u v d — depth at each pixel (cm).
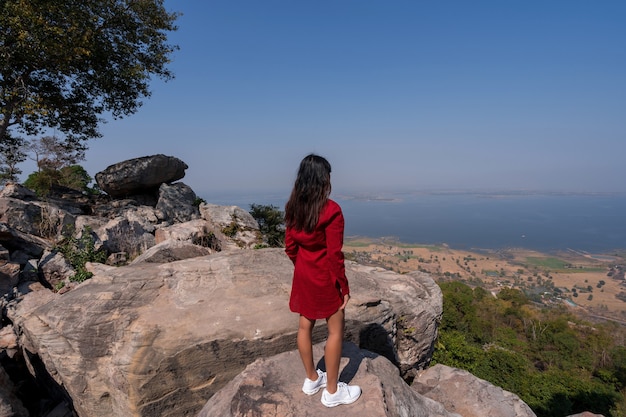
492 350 2481
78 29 1433
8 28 1285
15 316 684
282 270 582
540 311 5656
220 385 434
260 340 442
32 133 1741
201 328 437
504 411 537
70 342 436
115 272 540
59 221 1243
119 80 1788
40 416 533
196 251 781
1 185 2084
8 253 872
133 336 422
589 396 2438
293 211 264
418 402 366
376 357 411
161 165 1895
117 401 424
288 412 273
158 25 1816
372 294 596
